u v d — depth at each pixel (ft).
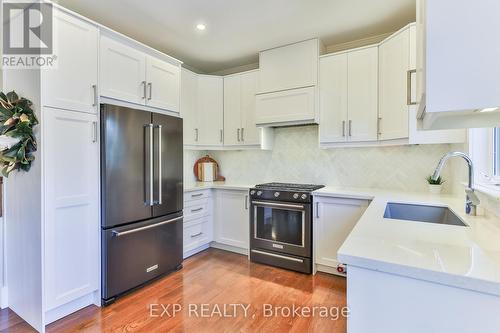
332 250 8.93
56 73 6.22
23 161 6.15
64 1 7.39
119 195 7.42
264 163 12.32
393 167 9.62
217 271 9.43
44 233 6.05
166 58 9.23
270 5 7.68
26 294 6.48
